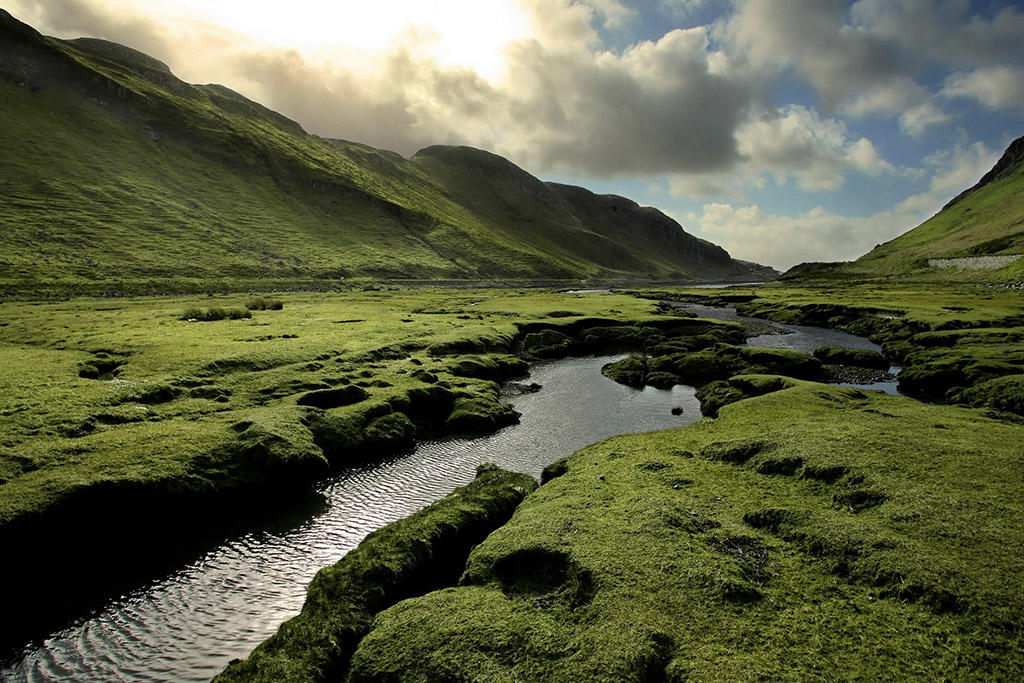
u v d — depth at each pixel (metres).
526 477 26.47
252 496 27.55
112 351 48.88
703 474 23.89
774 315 102.25
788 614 13.92
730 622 13.66
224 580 21.05
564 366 62.62
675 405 45.44
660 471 24.59
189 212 181.88
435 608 15.36
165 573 21.50
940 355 53.56
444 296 132.12
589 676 12.25
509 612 14.89
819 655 12.40
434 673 12.91
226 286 134.12
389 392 41.22
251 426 31.20
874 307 90.44
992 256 141.50
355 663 13.83
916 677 11.63
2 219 129.00
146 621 18.72
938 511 18.00
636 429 38.94
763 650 12.62
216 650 17.28
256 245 178.12
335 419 35.06
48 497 22.72
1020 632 12.59
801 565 16.31
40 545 21.83
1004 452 23.19
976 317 71.44
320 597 16.64
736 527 18.61
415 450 35.00
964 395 41.81
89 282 112.44
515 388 50.88
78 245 131.12
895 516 18.00
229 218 192.62
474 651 13.45
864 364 58.97
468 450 34.94
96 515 23.58
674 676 12.11
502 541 18.31
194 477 26.50
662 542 17.34
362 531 24.75
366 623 15.95
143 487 24.83
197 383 40.12
